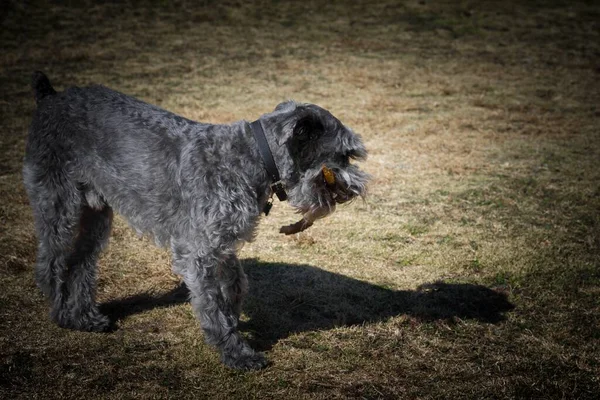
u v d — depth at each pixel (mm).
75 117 3754
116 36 12984
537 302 4480
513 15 15977
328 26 14516
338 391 3510
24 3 14516
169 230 3668
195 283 3520
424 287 4676
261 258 5043
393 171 6895
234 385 3521
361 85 10430
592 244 5320
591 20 15648
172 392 3436
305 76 10859
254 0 16406
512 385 3586
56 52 11617
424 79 10930
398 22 15086
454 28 14711
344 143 3553
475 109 9359
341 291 4594
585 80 11133
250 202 3520
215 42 12938
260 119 3607
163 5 15523
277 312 4312
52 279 3932
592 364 3801
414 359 3834
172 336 3975
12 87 9594
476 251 5191
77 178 3795
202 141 3547
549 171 7000
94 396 3365
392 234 5473
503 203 6148
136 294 4496
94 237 4055
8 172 6504
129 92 9555
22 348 3758
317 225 5621
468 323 4230
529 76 11312
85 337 3920
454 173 6902
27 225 5418
